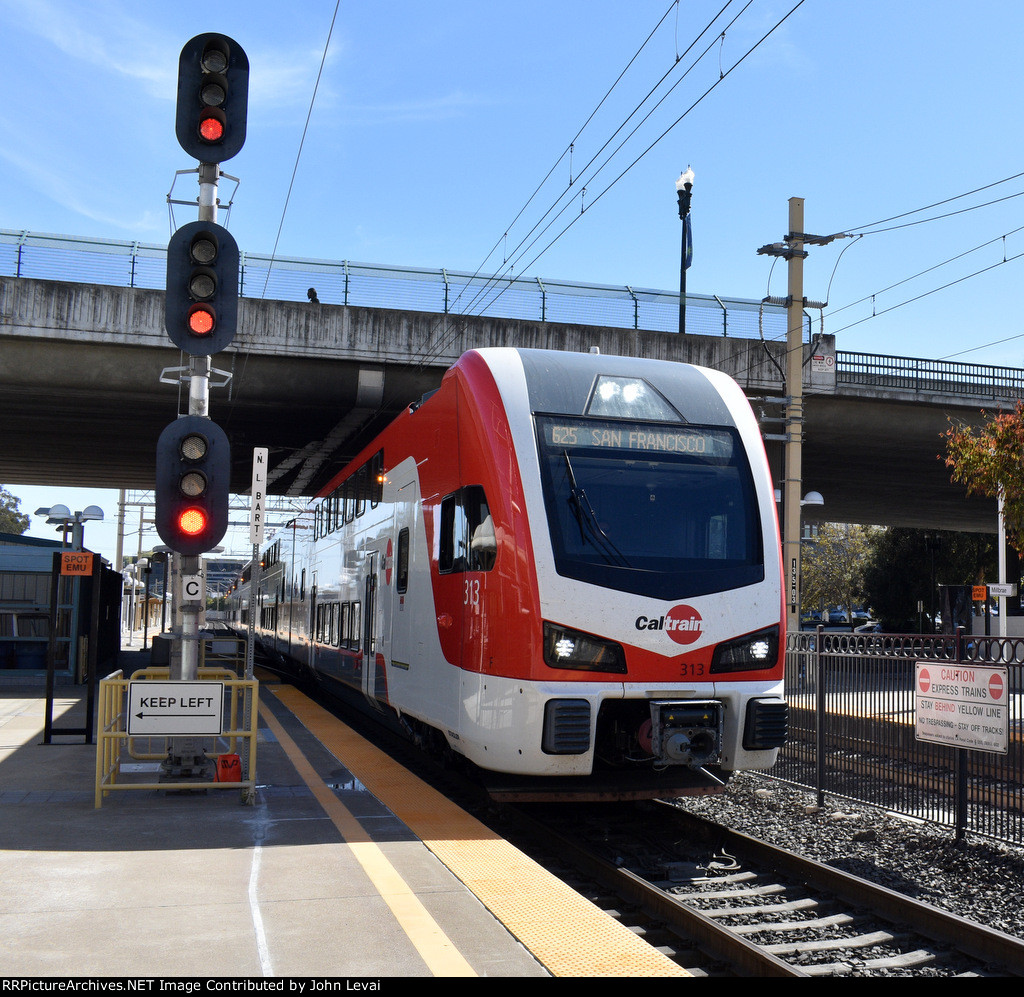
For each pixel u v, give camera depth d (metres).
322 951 4.46
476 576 8.16
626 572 7.84
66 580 20.56
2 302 20.09
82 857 6.05
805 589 57.91
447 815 7.43
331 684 16.89
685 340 22.97
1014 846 7.74
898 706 9.07
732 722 7.97
